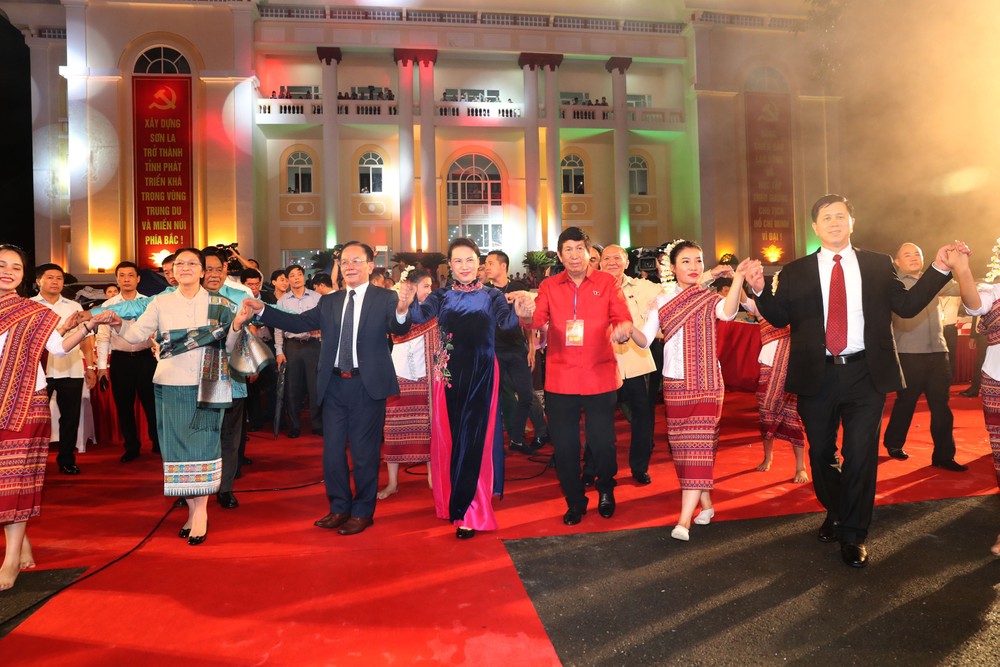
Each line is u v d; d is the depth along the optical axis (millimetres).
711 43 23016
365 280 4266
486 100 23891
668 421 3842
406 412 4949
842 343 3416
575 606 2871
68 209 21578
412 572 3301
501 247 23797
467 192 23719
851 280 3473
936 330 5227
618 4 23203
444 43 22125
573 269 4055
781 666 2357
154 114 20234
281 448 6906
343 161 22906
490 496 3938
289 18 21359
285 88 22062
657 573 3221
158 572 3371
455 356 4074
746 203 22906
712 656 2434
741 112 23016
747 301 3879
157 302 3918
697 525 3955
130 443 6363
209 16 20438
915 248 5508
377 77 23203
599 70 24391
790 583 3064
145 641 2627
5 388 3199
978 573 3119
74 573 3385
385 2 21781
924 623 2648
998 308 3553
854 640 2527
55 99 21609
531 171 22500
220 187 20359
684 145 23922
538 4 22594
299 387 7590
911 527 3787
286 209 22656
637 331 3814
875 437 3367
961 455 5645
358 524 4004
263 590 3111
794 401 4926
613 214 24484
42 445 3363
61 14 21438
